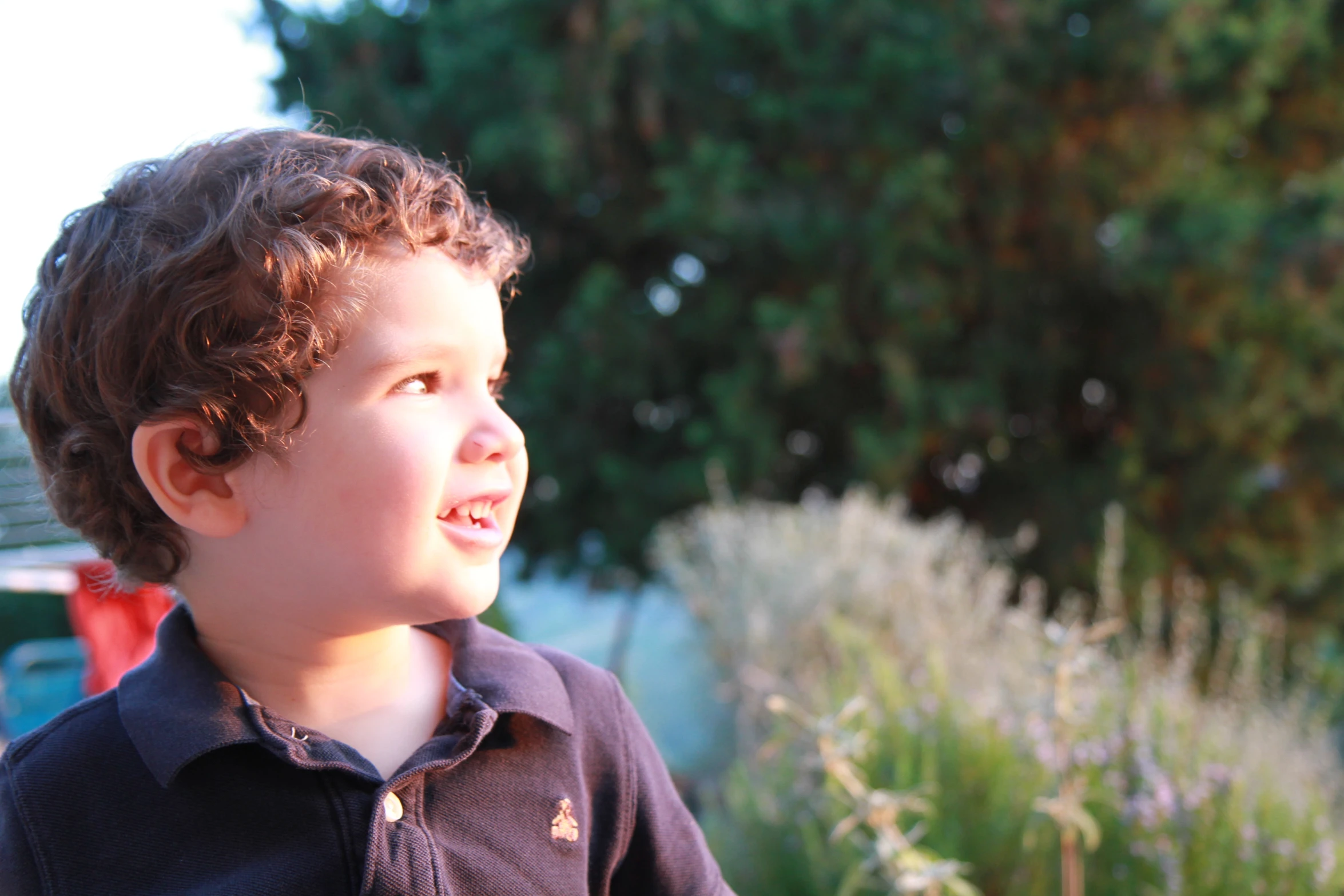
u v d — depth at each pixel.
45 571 2.57
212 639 0.80
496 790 0.81
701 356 6.42
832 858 1.96
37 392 0.80
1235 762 2.36
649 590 6.25
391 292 0.73
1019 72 6.37
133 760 0.76
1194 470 6.68
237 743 0.74
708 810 2.58
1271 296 6.09
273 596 0.76
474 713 0.82
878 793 1.31
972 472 7.00
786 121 6.18
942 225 6.45
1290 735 3.08
